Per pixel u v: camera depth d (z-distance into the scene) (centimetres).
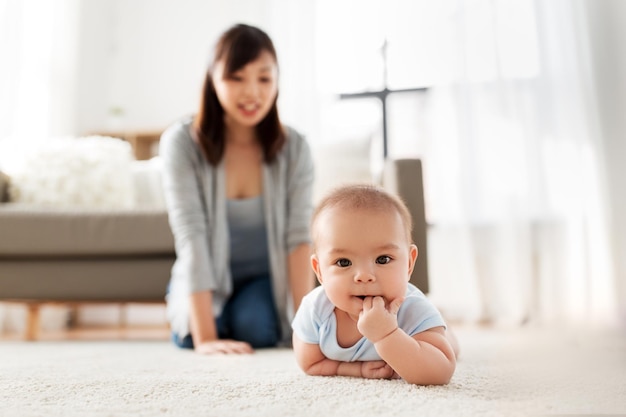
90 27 312
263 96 119
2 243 153
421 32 286
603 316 212
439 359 62
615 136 222
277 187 131
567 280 233
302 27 299
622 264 215
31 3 260
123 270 155
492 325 222
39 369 80
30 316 168
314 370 73
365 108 293
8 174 186
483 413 47
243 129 132
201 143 127
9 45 241
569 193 238
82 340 166
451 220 257
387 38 291
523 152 252
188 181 126
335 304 65
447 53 278
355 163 188
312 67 296
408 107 287
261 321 121
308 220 129
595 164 232
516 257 240
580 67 246
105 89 323
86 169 192
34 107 260
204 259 117
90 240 153
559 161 245
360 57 294
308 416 47
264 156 131
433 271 256
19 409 51
